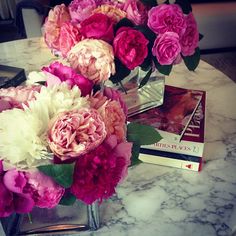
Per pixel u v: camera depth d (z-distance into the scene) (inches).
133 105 35.6
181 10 31.2
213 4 88.9
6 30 121.3
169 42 29.4
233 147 34.7
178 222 27.8
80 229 27.1
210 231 27.0
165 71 31.8
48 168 18.3
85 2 31.9
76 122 18.6
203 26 85.6
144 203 29.4
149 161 33.1
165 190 30.6
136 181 31.5
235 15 86.3
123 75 30.4
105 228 27.5
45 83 22.6
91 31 27.5
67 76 21.5
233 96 42.1
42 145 18.3
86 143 18.4
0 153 18.2
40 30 67.3
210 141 35.5
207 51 89.6
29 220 26.3
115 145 20.0
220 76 45.9
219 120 38.2
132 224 27.7
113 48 27.7
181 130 32.3
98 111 20.3
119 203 29.5
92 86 23.3
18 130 18.1
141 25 30.6
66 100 19.4
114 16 29.7
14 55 50.1
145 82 33.8
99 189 19.2
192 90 39.1
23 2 73.4
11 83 39.8
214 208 28.8
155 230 27.2
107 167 19.1
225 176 31.7
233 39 88.5
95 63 25.6
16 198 19.4
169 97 37.6
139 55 28.4
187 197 29.9
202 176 31.9
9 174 18.3
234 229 27.0
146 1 31.2
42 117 19.0
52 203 19.8
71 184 18.9
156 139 23.6
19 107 20.3
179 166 32.6
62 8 32.5
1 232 25.2
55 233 26.9
